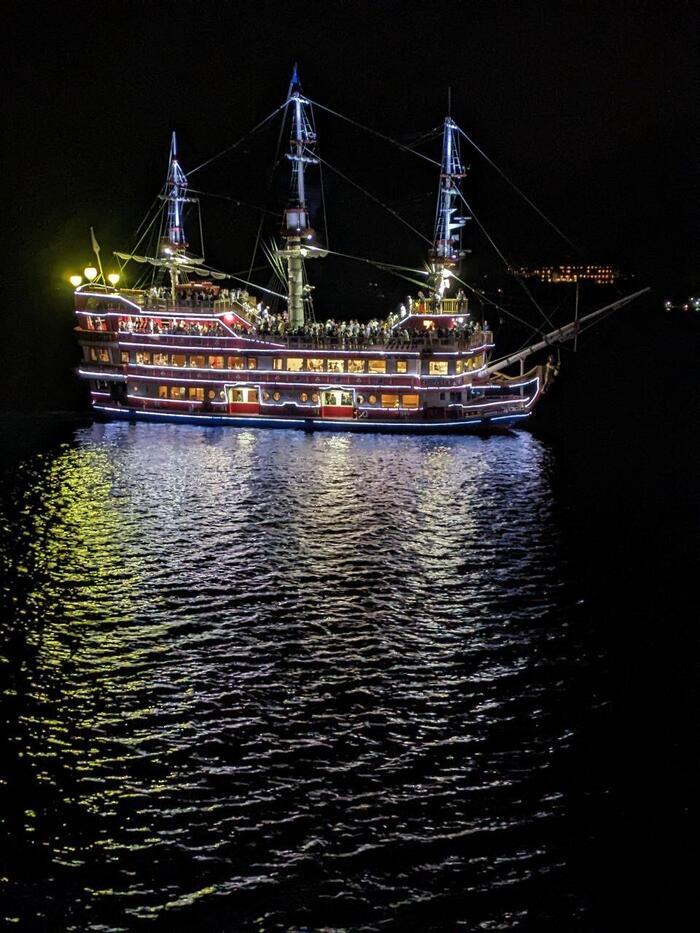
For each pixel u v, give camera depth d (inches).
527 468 3029.0
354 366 3602.4
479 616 1829.5
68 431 3663.9
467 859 1138.0
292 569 2064.5
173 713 1459.2
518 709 1481.3
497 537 2308.1
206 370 3737.7
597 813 1224.8
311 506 2549.2
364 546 2224.4
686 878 1112.2
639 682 1571.1
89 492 2687.0
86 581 1989.4
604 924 1042.7
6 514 2460.6
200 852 1149.1
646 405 4315.9
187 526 2361.0
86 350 3900.1
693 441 3503.9
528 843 1167.6
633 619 1824.6
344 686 1545.3
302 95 3858.3
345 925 1035.9
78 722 1434.5
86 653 1658.5
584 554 2194.9
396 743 1381.6
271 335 3646.7
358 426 3649.1
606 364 5590.6
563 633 1756.9
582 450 3334.2
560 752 1363.2
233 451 3265.3
